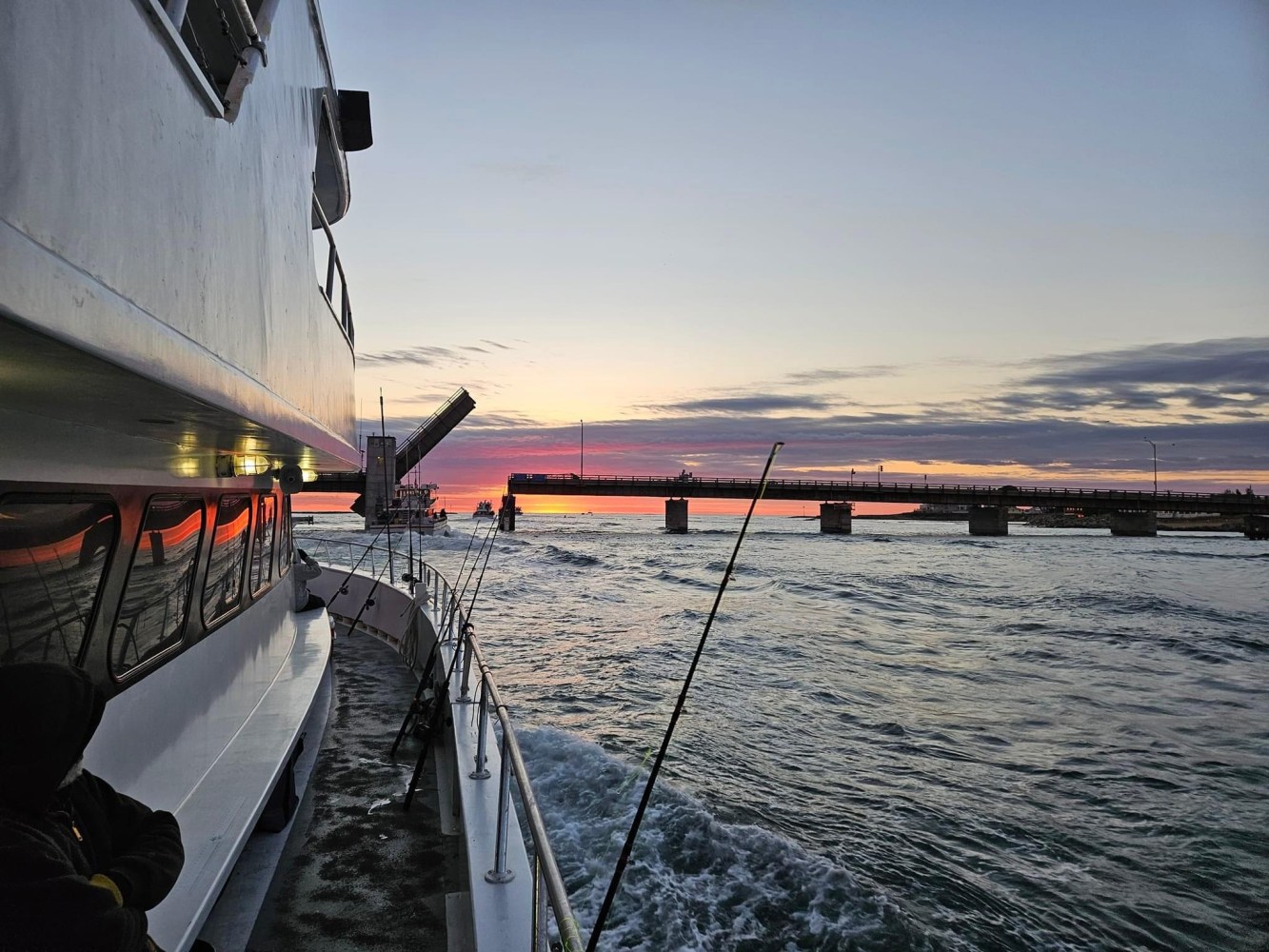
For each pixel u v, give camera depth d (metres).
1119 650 23.72
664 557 63.25
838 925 6.59
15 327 1.10
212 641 4.52
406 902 4.44
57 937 1.35
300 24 4.30
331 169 6.97
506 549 65.19
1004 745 13.34
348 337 6.76
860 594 38.00
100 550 2.87
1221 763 12.60
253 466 5.00
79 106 1.36
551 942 3.20
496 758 5.48
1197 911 7.70
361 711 8.30
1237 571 54.59
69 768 1.48
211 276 2.26
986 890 7.89
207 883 3.04
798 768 11.32
